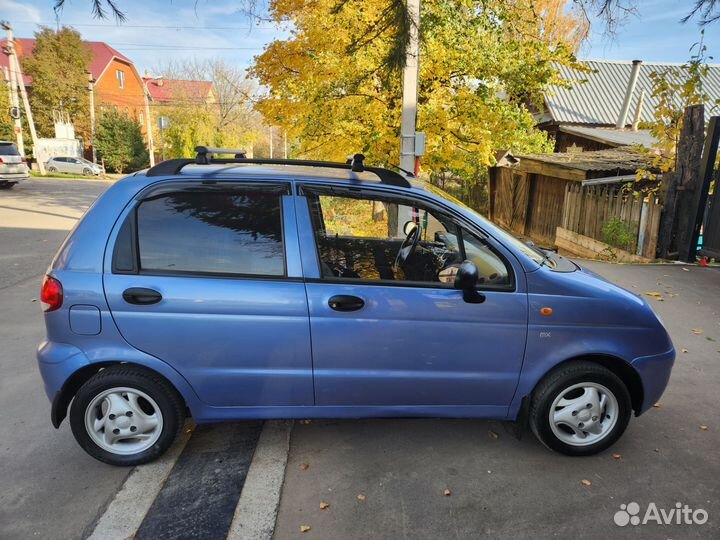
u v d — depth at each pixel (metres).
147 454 3.00
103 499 2.75
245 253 2.89
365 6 7.35
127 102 50.16
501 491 2.85
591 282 3.12
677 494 2.85
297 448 3.24
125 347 2.83
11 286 7.00
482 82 9.63
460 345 2.96
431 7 8.27
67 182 27.69
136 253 2.85
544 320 2.98
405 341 2.92
